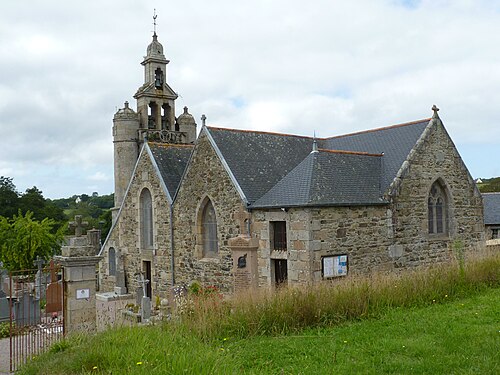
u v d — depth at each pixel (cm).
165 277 2442
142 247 2670
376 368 848
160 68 3647
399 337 1025
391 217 2002
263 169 2123
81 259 1398
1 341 1570
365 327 1121
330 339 1040
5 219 3359
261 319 1133
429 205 2227
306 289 1257
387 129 2417
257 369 851
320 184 1831
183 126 3934
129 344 938
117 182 3688
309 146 2464
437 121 2270
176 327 1110
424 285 1390
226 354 920
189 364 775
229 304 1227
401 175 2059
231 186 2003
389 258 1981
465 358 864
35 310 1809
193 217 2236
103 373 813
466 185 2381
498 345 919
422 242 2123
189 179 2259
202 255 2200
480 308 1257
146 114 3631
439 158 2252
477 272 1530
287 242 1792
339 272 1792
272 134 2366
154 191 2531
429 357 887
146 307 1878
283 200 1816
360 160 2120
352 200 1858
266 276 1862
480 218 2444
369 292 1285
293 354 952
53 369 891
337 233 1806
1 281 2664
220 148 2092
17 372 1013
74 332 1275
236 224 1984
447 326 1089
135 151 3697
